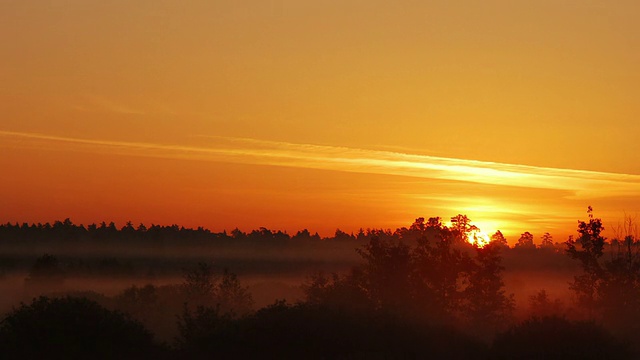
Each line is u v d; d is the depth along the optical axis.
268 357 36.25
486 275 52.06
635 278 52.28
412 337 39.38
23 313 36.03
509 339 39.50
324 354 36.62
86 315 36.16
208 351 36.56
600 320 49.97
